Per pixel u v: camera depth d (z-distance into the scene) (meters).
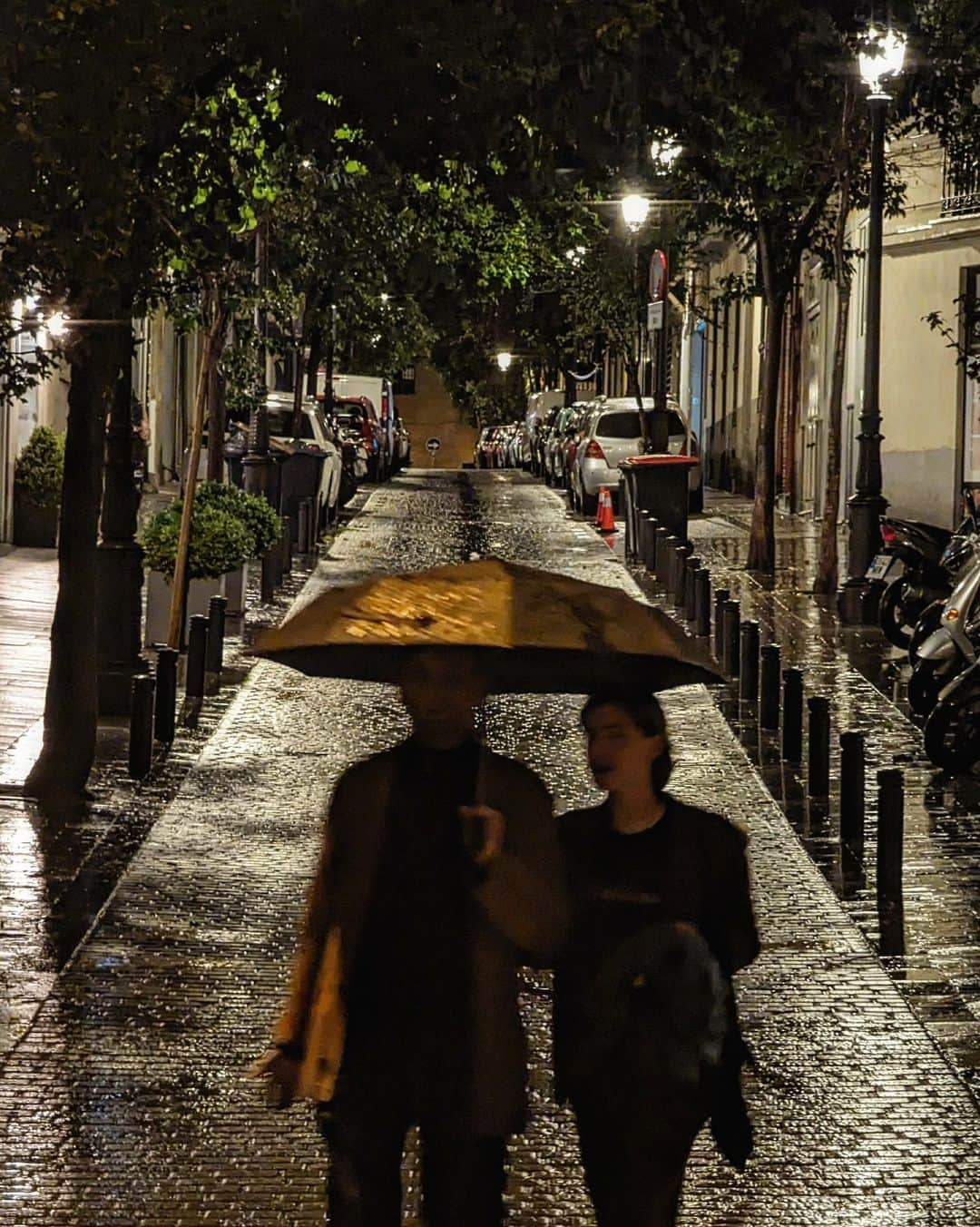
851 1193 7.62
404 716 19.25
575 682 5.95
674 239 40.53
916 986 10.58
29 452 34.78
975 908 12.20
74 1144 8.02
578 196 17.25
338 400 62.25
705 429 66.88
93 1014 9.77
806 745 17.72
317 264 26.25
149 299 14.11
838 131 25.95
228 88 14.32
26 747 16.78
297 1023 5.77
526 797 5.70
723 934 5.84
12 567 31.08
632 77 13.27
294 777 16.12
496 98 13.41
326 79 13.21
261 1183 7.65
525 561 34.50
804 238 31.16
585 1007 5.75
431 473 72.88
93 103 10.52
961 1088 8.88
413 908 5.62
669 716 19.25
